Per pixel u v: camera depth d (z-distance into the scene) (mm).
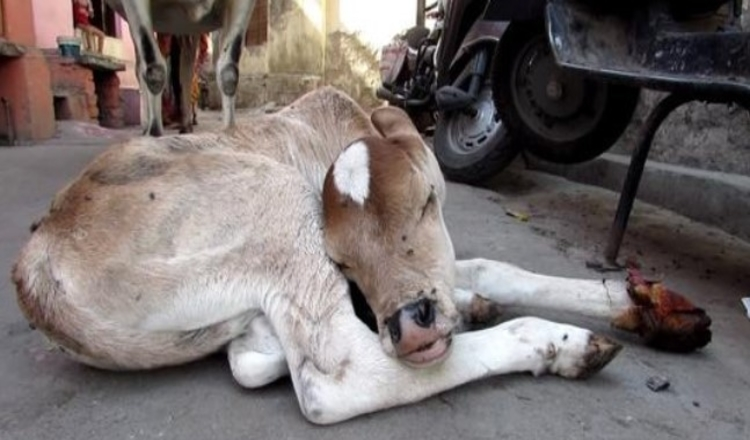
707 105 3402
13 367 1766
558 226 3215
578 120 3125
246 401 1582
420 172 1605
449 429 1452
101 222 1542
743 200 2943
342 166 1556
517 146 3863
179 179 1589
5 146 5809
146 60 3842
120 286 1515
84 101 7395
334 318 1498
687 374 1716
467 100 4047
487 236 2996
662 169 3553
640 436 1442
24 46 6125
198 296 1545
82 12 8328
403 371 1470
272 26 12555
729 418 1522
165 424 1492
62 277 1521
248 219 1573
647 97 3859
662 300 1777
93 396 1617
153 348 1585
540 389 1614
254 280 1560
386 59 6176
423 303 1423
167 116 7133
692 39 2234
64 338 1551
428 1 9250
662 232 3068
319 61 13055
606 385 1648
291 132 1936
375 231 1496
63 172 4395
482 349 1574
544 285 1903
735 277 2451
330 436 1428
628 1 2537
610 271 2500
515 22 3141
